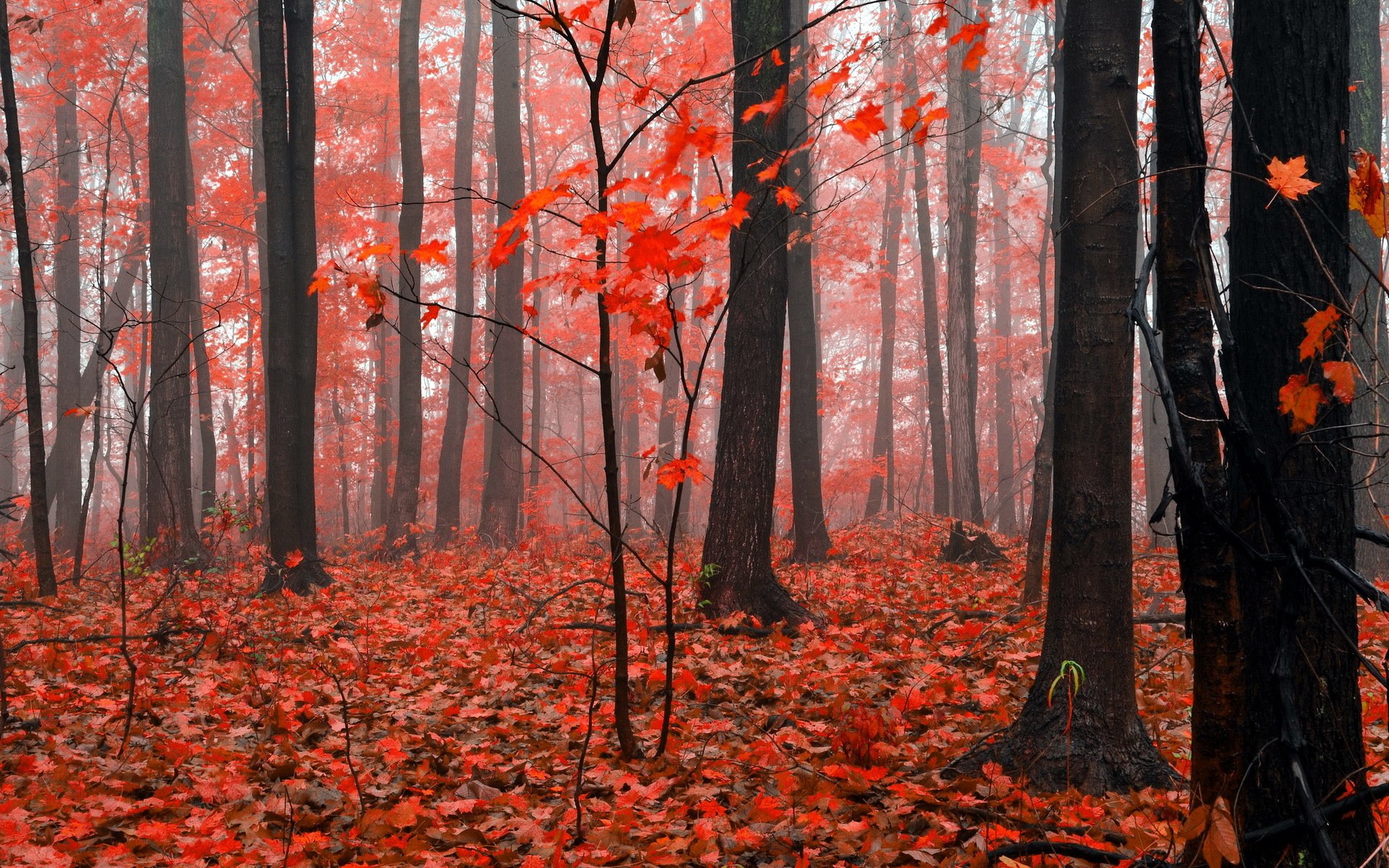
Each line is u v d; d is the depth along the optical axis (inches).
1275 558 71.1
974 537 464.4
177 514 533.6
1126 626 154.6
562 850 120.3
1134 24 159.8
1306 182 69.6
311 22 425.7
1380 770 139.6
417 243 636.7
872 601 322.7
